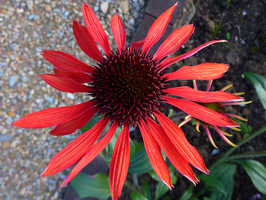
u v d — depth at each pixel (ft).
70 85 0.33
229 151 0.57
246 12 0.73
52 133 0.31
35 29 0.73
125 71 0.36
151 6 0.67
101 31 0.35
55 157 0.28
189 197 0.59
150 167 0.45
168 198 0.61
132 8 0.74
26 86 0.69
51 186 0.65
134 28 0.73
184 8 0.69
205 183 0.59
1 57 0.70
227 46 0.70
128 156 0.32
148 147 0.33
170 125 0.34
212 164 0.62
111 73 0.36
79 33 0.34
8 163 0.65
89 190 0.47
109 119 0.35
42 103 0.68
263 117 0.67
